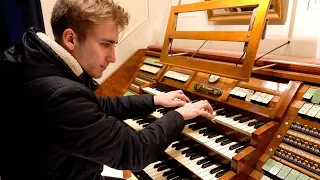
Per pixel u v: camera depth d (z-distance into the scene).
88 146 0.72
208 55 1.51
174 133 0.91
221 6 1.29
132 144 0.78
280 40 1.49
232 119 1.17
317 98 0.99
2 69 0.73
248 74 1.10
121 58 2.29
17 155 0.75
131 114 1.25
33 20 1.85
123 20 0.82
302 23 1.37
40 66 0.71
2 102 0.73
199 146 1.23
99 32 0.75
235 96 1.24
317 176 0.87
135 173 1.40
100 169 0.91
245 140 1.09
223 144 1.12
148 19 2.37
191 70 1.51
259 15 1.10
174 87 1.61
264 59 1.26
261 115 1.12
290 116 1.04
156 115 1.46
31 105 0.69
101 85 2.08
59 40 0.78
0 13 1.75
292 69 1.13
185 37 1.46
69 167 0.78
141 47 2.40
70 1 0.73
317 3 1.29
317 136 0.93
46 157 0.73
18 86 0.71
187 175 1.20
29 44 0.74
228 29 1.80
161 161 1.34
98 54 0.78
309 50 1.36
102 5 0.74
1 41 1.81
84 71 0.83
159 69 1.86
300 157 0.94
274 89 1.13
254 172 1.01
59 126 0.68
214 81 1.37
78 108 0.69
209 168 1.11
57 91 0.68
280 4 1.40
